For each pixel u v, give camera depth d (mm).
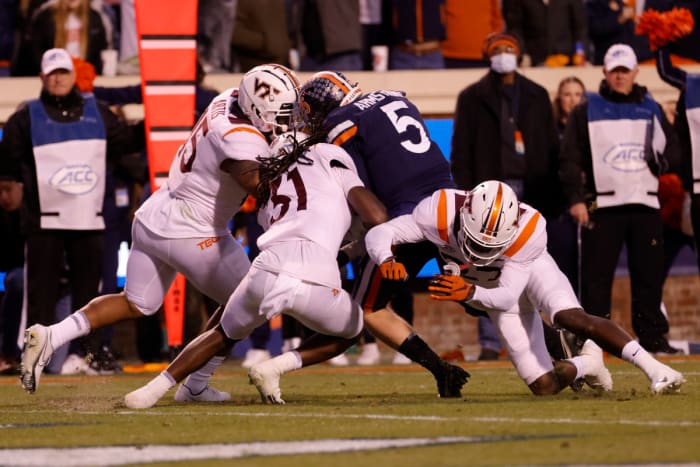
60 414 16734
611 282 29531
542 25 36812
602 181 29203
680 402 16219
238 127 17875
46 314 28672
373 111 18812
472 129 29969
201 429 14164
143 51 29125
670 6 38875
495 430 13375
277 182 17484
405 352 17891
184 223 18438
